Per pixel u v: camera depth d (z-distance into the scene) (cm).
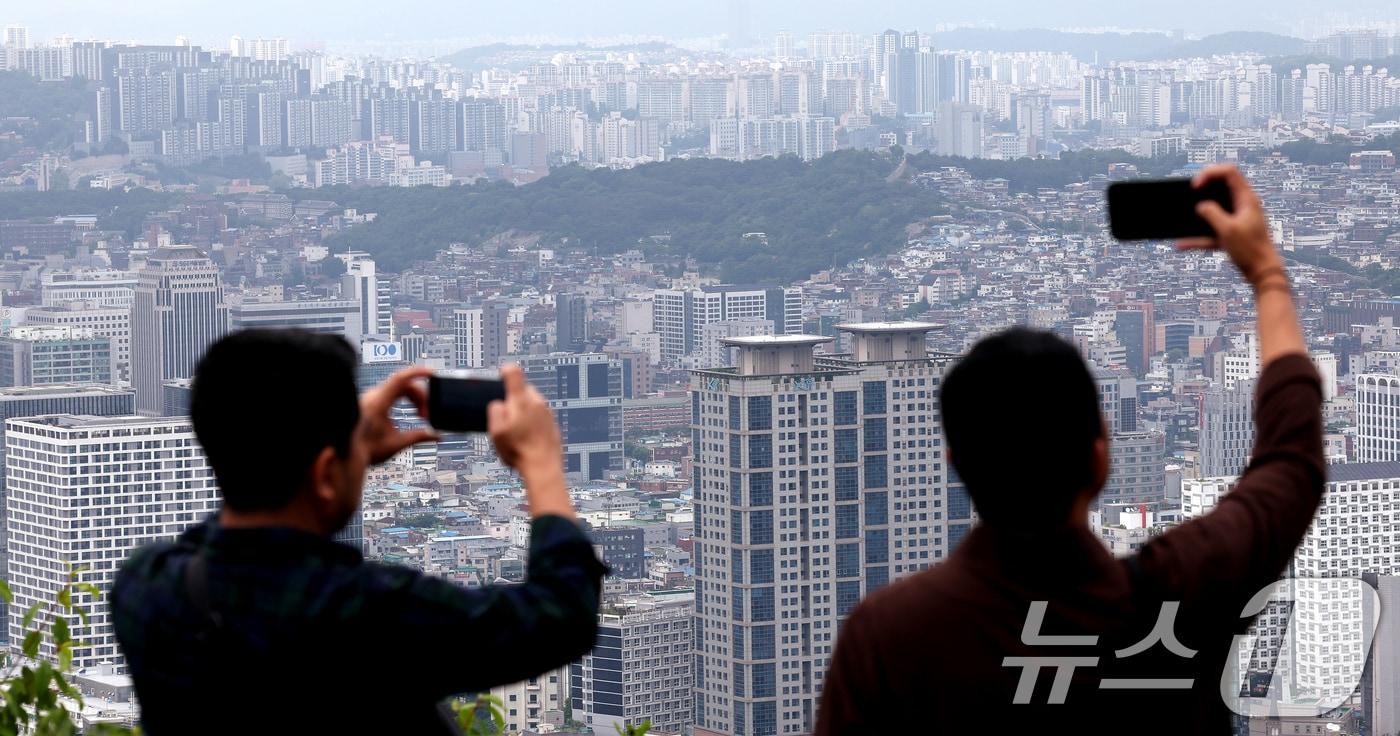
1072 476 320
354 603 311
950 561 332
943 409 326
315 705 313
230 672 313
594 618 319
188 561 325
